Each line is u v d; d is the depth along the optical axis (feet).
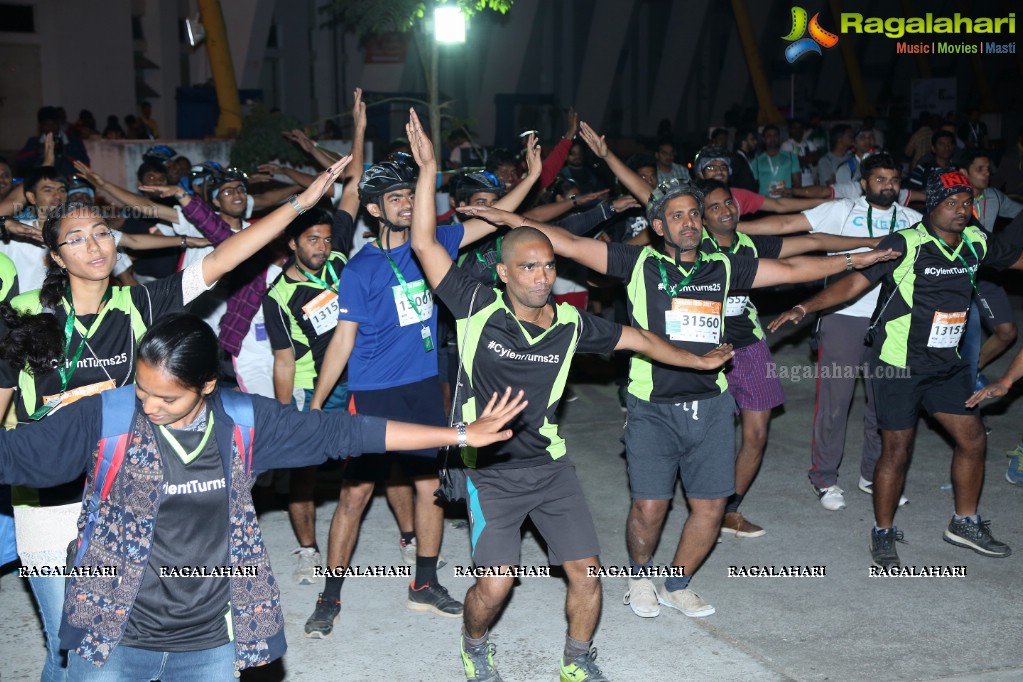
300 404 16.74
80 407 8.67
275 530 18.66
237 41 63.10
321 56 71.20
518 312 12.12
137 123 53.93
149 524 8.77
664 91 97.96
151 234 19.80
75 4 55.72
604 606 15.48
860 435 24.21
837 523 18.79
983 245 16.06
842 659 13.69
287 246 17.35
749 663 13.61
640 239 18.54
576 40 90.33
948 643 14.12
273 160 33.88
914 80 63.82
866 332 17.01
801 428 24.86
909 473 21.36
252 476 9.14
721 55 104.68
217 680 9.11
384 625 14.93
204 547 8.96
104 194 30.63
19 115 55.11
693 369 14.21
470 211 14.24
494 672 12.76
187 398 8.43
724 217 16.75
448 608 15.26
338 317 14.43
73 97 56.24
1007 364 30.09
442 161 40.22
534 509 12.54
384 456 14.44
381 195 14.11
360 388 14.69
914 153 46.73
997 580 16.24
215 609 9.04
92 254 10.25
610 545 18.02
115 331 10.59
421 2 34.09
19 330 9.95
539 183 19.52
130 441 8.66
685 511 19.57
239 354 17.54
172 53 61.41
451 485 12.53
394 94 64.69
